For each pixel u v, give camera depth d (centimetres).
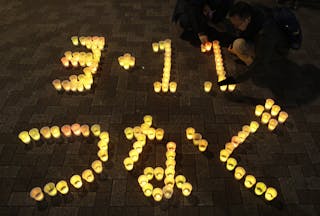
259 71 500
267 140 398
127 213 325
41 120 424
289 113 436
